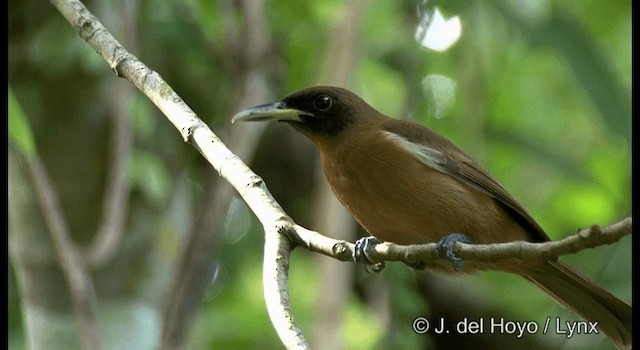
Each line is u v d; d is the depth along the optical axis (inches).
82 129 466.6
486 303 564.4
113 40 318.3
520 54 581.6
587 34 488.7
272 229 285.3
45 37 457.4
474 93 518.9
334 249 278.1
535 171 596.7
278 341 580.1
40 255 444.5
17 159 434.0
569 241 258.2
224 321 580.4
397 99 538.6
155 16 491.8
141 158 463.8
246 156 439.8
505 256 266.4
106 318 453.1
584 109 563.5
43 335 444.8
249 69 446.6
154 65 504.1
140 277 469.4
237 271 585.3
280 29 512.4
